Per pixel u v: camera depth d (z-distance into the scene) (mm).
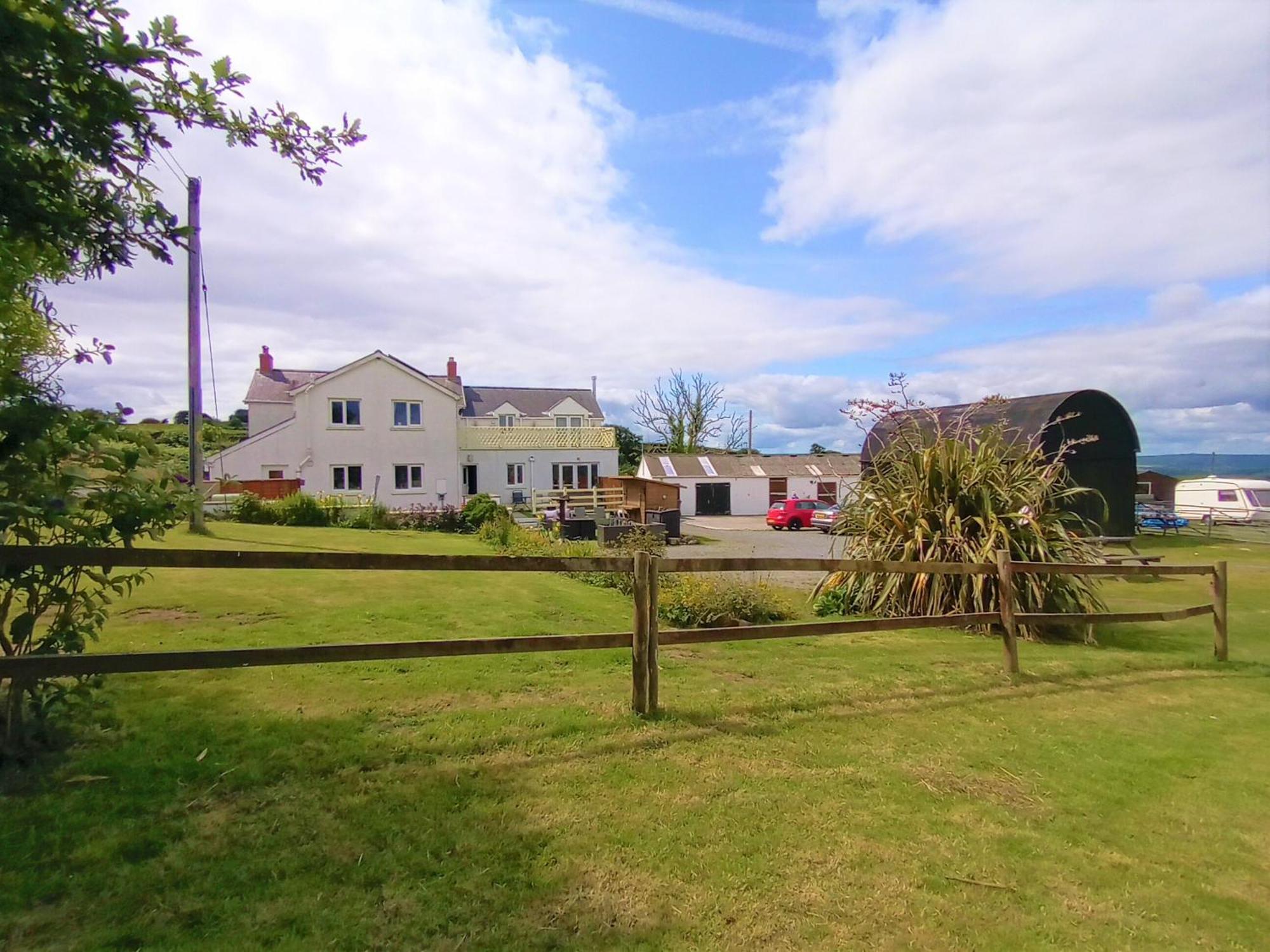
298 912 2145
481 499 22016
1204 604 10406
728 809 2969
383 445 30297
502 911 2223
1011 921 2328
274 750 3236
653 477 40750
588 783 3143
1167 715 4609
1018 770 3566
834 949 2146
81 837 2434
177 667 2934
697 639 4195
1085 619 5734
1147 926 2338
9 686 3016
